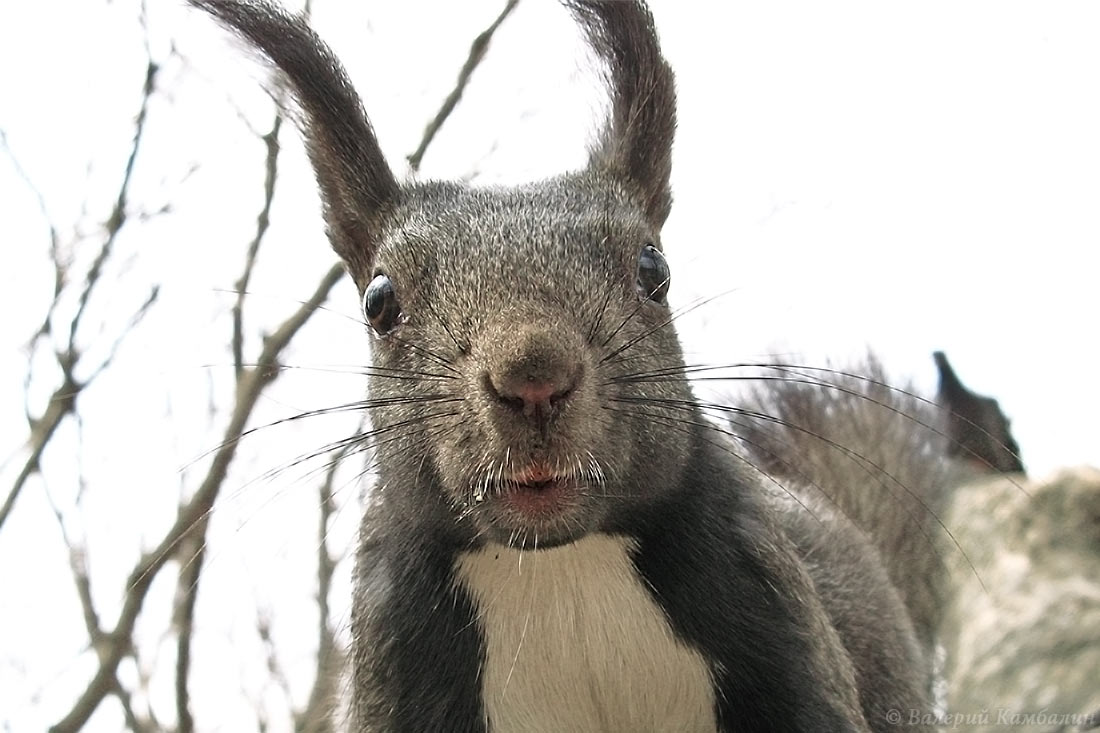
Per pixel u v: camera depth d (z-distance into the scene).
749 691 0.17
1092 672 0.24
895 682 0.22
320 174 0.20
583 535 0.16
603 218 0.17
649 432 0.16
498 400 0.15
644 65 0.19
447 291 0.16
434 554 0.18
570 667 0.18
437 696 0.18
